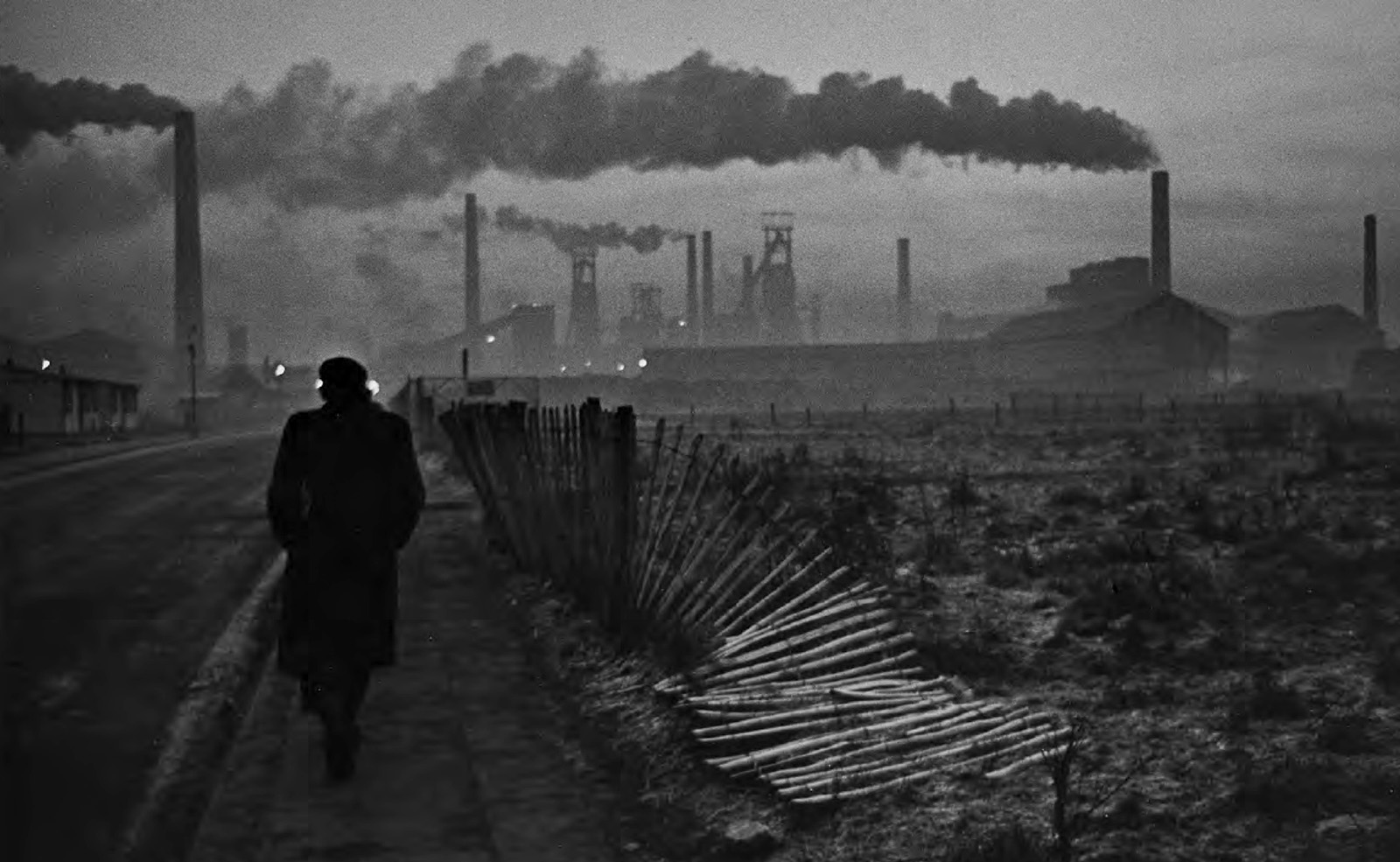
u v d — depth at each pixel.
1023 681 8.03
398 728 7.03
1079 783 5.85
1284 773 5.77
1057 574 11.60
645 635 8.35
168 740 7.09
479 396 52.62
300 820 5.56
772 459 25.47
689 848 5.27
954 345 114.00
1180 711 7.18
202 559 14.60
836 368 115.50
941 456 31.02
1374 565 11.08
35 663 8.98
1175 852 5.06
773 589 9.61
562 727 7.04
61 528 18.00
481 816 5.62
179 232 127.44
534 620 9.82
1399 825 5.14
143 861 5.29
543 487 11.59
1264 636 8.94
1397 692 7.32
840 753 6.29
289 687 8.08
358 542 6.27
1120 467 25.36
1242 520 14.68
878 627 8.56
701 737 6.49
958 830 5.30
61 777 6.41
